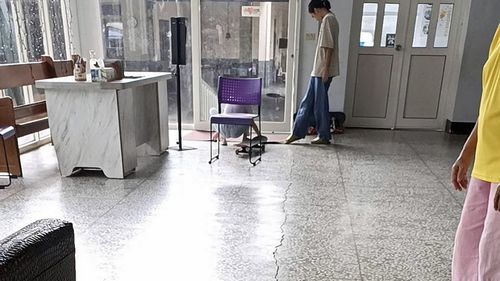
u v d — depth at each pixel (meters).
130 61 5.27
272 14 4.92
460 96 5.14
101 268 2.08
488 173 1.33
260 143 4.23
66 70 4.27
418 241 2.41
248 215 2.72
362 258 2.21
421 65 5.27
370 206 2.90
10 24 3.96
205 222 2.61
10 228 2.49
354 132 5.26
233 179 3.43
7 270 0.94
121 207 2.82
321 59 4.35
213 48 5.09
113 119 3.26
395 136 5.07
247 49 5.07
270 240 2.40
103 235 2.42
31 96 4.11
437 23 5.12
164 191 3.13
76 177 3.41
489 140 1.31
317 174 3.58
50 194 3.04
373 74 5.32
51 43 4.62
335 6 4.85
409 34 5.17
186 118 5.38
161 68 5.26
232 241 2.38
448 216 2.75
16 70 3.66
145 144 4.09
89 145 3.34
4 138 3.01
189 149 4.38
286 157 4.09
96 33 5.17
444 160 4.05
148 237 2.40
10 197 2.97
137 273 2.04
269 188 3.23
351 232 2.51
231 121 3.75
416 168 3.79
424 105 5.42
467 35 4.93
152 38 5.18
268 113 5.23
